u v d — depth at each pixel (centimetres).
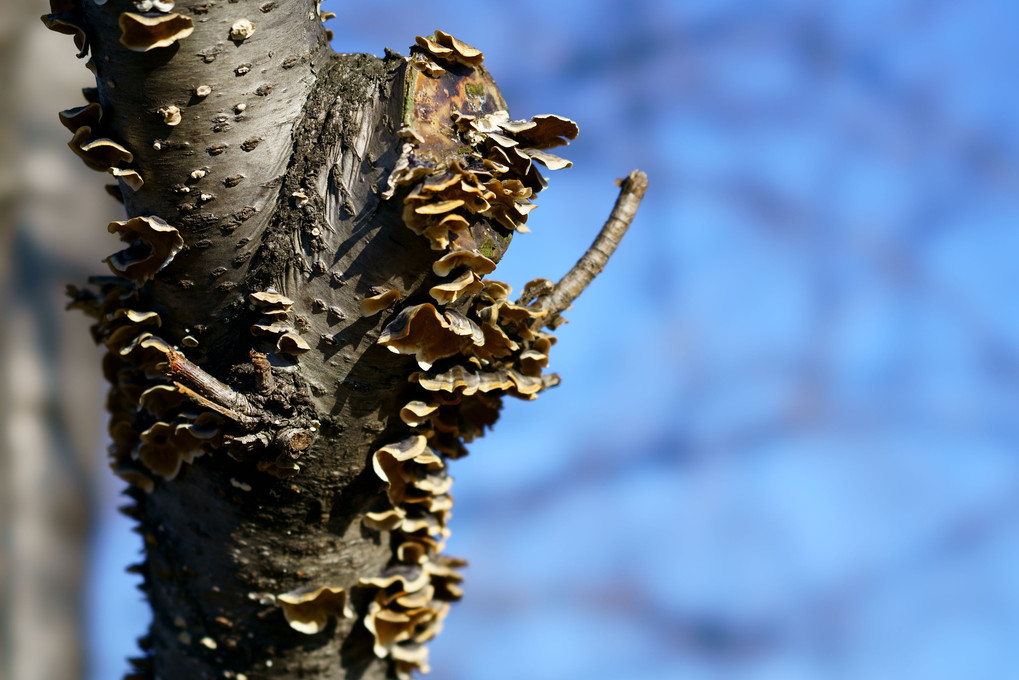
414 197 172
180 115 172
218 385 174
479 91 175
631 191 183
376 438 177
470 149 174
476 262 174
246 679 181
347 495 178
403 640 182
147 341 175
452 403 178
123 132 173
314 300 174
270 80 173
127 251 174
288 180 174
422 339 175
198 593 181
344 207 173
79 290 180
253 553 179
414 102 173
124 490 183
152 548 182
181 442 176
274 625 180
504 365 179
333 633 181
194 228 174
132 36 170
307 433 175
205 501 178
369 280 174
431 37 174
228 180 173
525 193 174
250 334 175
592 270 182
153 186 173
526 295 181
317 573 180
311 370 175
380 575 181
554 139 176
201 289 175
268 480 177
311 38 175
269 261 174
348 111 174
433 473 180
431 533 181
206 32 171
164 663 184
